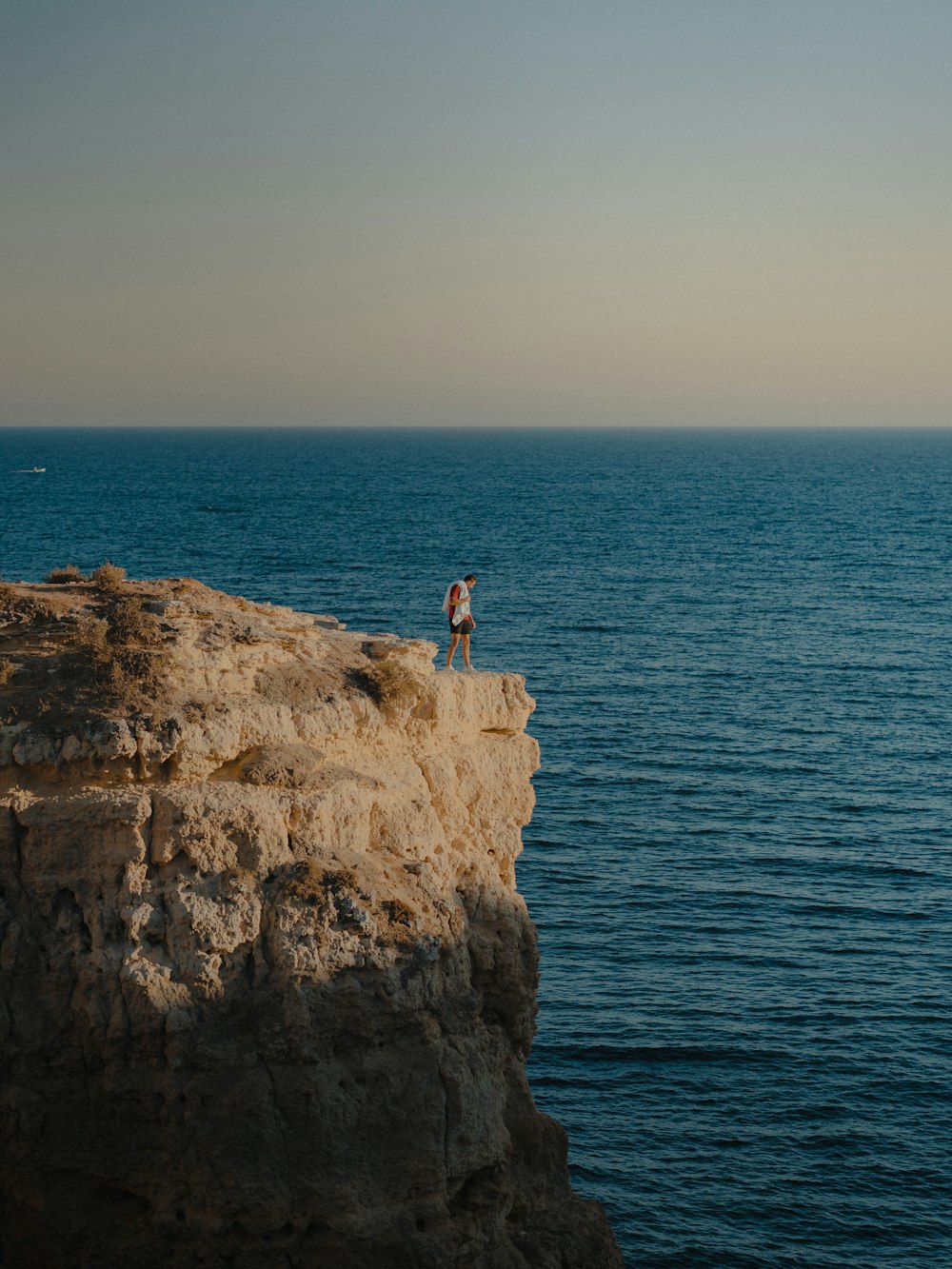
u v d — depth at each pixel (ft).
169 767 70.28
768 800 212.84
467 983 75.05
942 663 325.42
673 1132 121.70
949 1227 110.32
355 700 78.18
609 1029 138.31
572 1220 79.00
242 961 67.62
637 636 353.92
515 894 83.66
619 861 184.55
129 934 67.10
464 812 83.87
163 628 76.59
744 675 306.55
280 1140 66.39
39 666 74.59
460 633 97.09
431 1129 69.36
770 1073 130.93
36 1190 67.26
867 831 198.29
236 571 452.76
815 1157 118.62
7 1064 67.21
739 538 611.88
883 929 163.12
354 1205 66.74
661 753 238.48
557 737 248.11
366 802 74.79
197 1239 66.23
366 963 68.90
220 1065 66.49
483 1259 71.46
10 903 68.54
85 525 591.78
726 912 167.63
